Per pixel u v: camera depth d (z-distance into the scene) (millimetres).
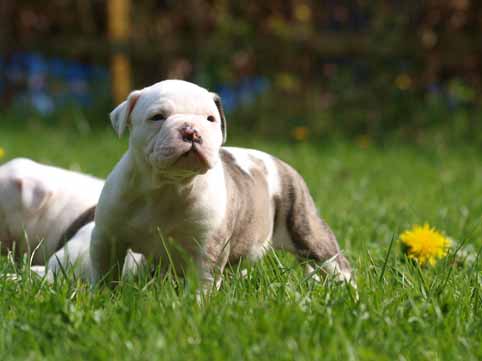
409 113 16609
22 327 4523
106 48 17516
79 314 4703
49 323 4598
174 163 5277
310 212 6820
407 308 4922
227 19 17312
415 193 10727
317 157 13922
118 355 4129
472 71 16609
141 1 18141
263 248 6527
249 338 4332
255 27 17766
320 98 17016
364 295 5121
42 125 17047
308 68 17062
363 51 16766
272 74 17203
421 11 16844
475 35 16734
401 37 16781
